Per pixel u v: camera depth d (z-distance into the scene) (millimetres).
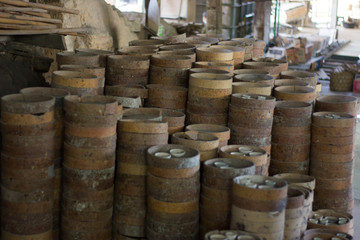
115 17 8875
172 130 4809
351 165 5414
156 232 4234
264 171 4535
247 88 5191
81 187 4285
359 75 15773
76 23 7582
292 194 4293
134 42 6723
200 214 4336
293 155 5312
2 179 4234
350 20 30516
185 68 5371
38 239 4293
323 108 5664
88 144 4203
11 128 4047
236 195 3861
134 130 4340
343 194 5422
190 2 26031
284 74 6164
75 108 4152
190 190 4137
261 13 19797
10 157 4113
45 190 4242
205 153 4418
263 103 4867
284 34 24641
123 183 4473
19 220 4223
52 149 4227
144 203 4484
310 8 31344
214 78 5211
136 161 4395
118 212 4566
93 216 4355
